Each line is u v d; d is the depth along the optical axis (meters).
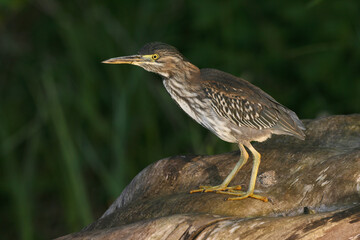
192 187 8.51
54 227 15.44
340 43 13.39
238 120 8.22
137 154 14.01
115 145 12.61
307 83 13.73
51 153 14.86
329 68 13.41
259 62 14.01
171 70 8.50
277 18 14.15
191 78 8.48
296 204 7.20
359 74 13.48
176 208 7.56
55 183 15.27
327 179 7.20
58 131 12.12
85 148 13.50
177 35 15.07
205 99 8.33
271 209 7.25
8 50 16.88
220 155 8.97
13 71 16.88
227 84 8.32
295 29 14.02
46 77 13.09
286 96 14.19
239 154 8.89
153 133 13.77
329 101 13.80
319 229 5.77
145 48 8.59
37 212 15.48
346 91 13.44
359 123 8.94
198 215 6.50
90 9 14.80
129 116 13.21
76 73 14.63
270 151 8.56
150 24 14.93
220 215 6.61
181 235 6.25
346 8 13.38
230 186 8.19
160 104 14.32
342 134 8.84
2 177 15.16
